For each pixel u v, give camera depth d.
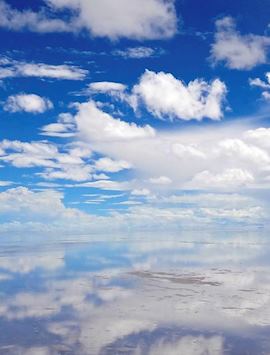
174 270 47.28
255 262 55.12
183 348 19.59
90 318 24.88
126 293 32.84
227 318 24.67
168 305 28.23
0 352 19.12
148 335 21.50
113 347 19.77
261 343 20.22
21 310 27.05
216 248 82.19
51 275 43.88
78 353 19.00
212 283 37.53
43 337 21.25
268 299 30.14
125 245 95.88
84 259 62.00
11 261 59.28
